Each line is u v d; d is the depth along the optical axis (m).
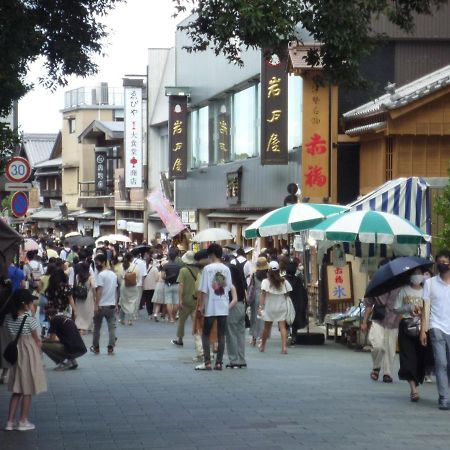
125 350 28.61
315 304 35.69
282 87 44.12
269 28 17.97
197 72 63.44
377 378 21.55
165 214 53.72
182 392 19.75
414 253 29.33
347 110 41.78
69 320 23.78
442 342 17.77
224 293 23.17
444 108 36.72
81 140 99.56
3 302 18.69
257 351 28.25
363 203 29.75
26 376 15.77
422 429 15.52
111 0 22.48
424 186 29.75
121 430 15.60
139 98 79.06
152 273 43.50
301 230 30.11
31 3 22.02
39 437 15.13
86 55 22.92
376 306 21.25
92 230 98.75
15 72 22.23
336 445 14.16
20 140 24.94
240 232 57.44
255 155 51.06
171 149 66.19
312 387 20.36
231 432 15.25
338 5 18.05
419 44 43.75
